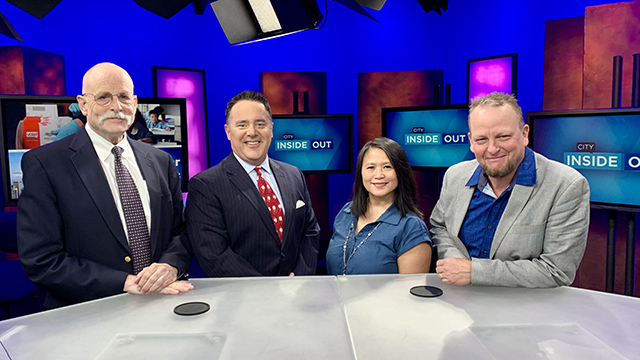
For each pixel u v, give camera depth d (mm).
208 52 4316
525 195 1442
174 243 1678
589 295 1255
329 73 4480
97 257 1540
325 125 3736
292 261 1816
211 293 1292
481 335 986
